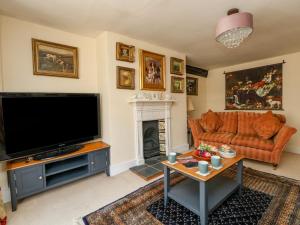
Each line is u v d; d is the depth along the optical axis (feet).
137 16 7.01
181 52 11.89
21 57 7.18
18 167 6.03
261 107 13.75
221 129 12.40
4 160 6.11
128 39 9.20
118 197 6.57
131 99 9.27
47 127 7.18
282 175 8.11
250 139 9.96
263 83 13.57
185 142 12.82
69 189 7.25
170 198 6.19
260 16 7.03
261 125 10.28
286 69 12.45
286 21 7.49
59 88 8.29
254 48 11.05
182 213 5.53
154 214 5.50
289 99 12.41
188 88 15.55
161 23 7.65
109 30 8.37
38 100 6.91
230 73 15.60
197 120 12.63
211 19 7.30
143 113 9.91
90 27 8.02
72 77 8.62
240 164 6.33
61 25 7.77
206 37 9.29
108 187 7.37
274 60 13.08
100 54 9.04
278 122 9.82
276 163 8.79
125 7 6.33
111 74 8.60
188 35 9.00
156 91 10.68
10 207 6.09
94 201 6.35
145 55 9.90
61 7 6.28
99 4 6.12
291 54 12.18
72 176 7.51
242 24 5.57
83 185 7.58
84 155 8.25
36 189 6.46
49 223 5.25
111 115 8.63
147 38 9.42
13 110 6.29
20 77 7.17
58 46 8.14
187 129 13.16
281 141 8.69
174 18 7.20
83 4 6.11
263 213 5.39
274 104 13.07
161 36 9.13
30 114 6.72
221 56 12.84
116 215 5.50
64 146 7.82
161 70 10.84
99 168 8.23
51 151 7.52
